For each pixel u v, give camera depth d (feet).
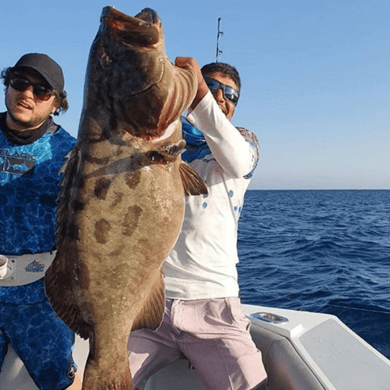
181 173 3.67
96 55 3.26
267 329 6.11
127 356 3.61
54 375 4.80
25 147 4.84
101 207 3.35
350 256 25.52
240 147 4.17
